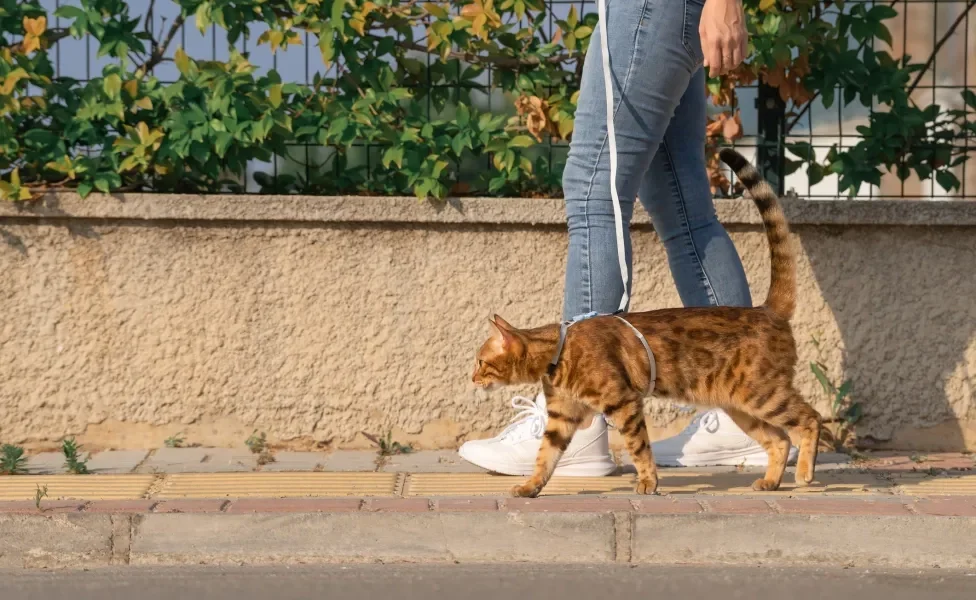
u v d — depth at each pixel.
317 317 5.99
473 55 6.31
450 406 6.03
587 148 4.97
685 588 4.03
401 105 6.32
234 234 5.95
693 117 5.31
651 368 4.85
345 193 6.28
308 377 6.01
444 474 5.34
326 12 6.12
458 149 6.04
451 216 5.94
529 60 6.30
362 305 5.99
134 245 5.93
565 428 4.93
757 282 6.02
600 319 4.91
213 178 6.20
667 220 5.36
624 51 4.84
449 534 4.34
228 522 4.34
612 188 4.92
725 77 6.18
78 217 5.88
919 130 6.31
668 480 5.21
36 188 5.93
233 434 6.02
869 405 6.03
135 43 6.16
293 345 6.00
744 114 6.34
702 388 4.94
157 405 5.98
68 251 5.91
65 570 4.26
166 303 5.95
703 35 4.85
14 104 5.96
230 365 5.98
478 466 5.33
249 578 4.15
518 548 4.34
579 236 5.03
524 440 5.25
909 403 6.03
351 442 6.02
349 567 4.27
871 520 4.30
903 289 6.01
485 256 6.00
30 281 5.91
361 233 5.97
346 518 4.35
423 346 6.01
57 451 5.96
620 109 4.89
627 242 5.03
